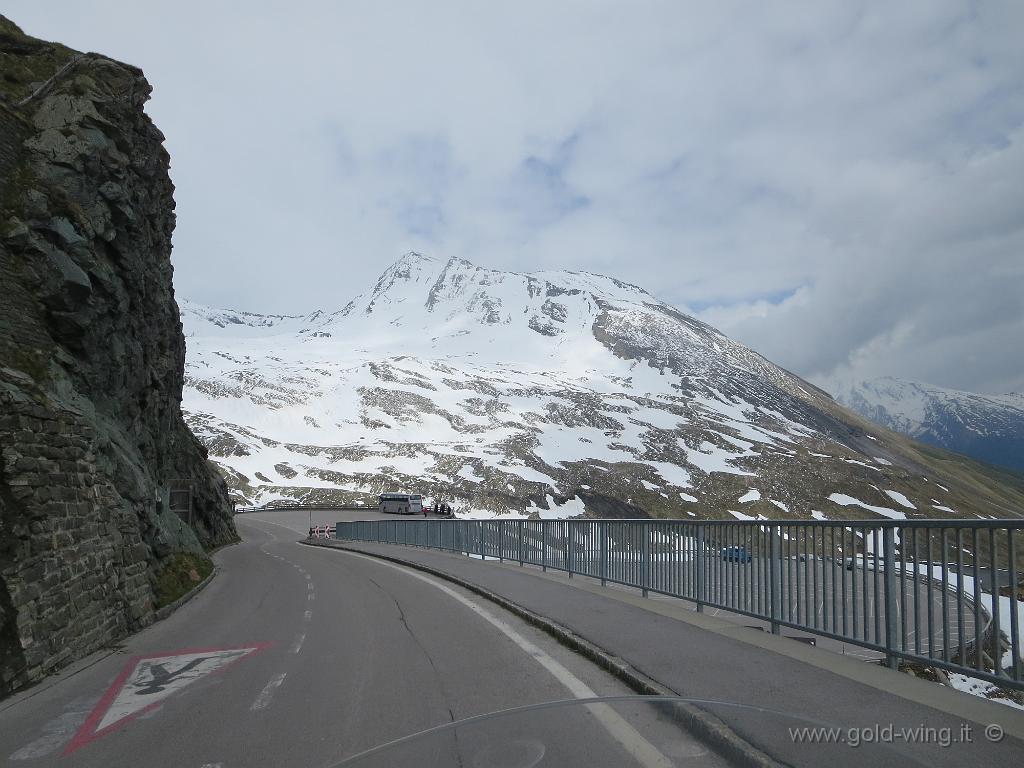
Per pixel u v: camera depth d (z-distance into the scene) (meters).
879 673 6.85
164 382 25.84
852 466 166.38
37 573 9.08
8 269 14.66
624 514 126.44
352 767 5.06
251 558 29.69
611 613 10.90
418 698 6.81
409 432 172.12
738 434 187.00
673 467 156.62
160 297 24.80
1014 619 5.46
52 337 15.49
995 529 5.73
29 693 7.84
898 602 7.92
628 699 6.40
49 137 17.44
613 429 182.38
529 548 19.84
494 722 5.91
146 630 12.11
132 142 20.95
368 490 123.81
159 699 7.36
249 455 138.00
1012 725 5.27
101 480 12.40
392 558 26.23
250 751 5.57
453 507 116.81
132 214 19.67
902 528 6.79
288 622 12.16
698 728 5.45
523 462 146.50
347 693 7.14
